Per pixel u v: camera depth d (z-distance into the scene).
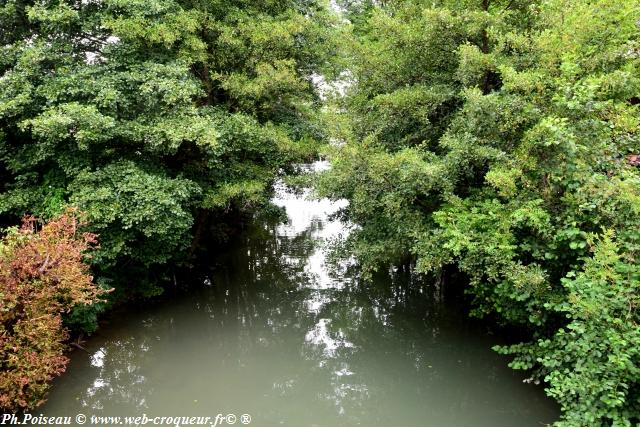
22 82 8.48
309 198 8.84
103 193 8.44
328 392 8.72
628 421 4.41
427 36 8.16
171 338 10.70
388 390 8.52
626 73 5.88
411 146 9.03
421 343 10.05
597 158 5.77
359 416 7.79
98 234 8.31
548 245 5.93
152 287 11.41
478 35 8.15
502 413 7.48
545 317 6.06
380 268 14.32
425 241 7.34
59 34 9.30
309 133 12.51
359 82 9.70
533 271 5.86
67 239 7.39
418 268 7.24
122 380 8.90
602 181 5.21
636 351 4.25
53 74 9.00
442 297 11.07
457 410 7.70
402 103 8.19
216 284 13.57
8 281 6.35
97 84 8.66
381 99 8.20
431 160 7.64
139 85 9.16
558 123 5.79
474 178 7.98
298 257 16.22
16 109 8.23
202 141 8.88
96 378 8.83
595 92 6.15
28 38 9.43
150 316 10.97
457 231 6.45
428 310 11.62
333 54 12.59
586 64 6.56
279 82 10.80
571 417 4.85
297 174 13.16
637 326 4.40
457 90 8.56
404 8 9.03
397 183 7.73
